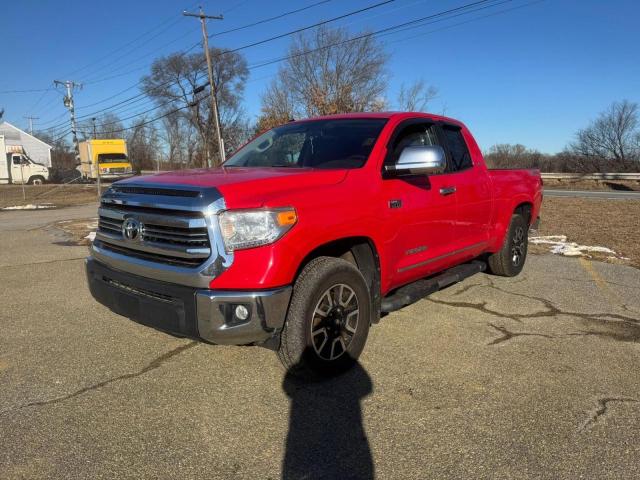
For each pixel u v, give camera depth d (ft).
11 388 11.50
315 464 8.85
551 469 8.74
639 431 9.94
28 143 197.16
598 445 9.46
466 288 20.04
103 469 8.64
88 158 130.00
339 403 10.94
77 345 14.06
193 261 10.68
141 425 10.00
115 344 14.12
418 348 13.93
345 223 11.80
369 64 114.42
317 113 112.57
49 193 99.30
